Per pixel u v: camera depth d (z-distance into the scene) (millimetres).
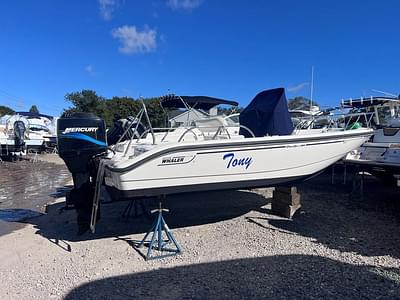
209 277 3604
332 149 5410
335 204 6336
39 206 7434
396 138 6598
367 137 5914
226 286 3383
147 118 4848
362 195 6719
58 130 4875
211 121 6410
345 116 6973
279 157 4930
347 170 8141
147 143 5168
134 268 3906
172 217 5887
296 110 7977
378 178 7867
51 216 6465
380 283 3303
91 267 3969
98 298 3223
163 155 4254
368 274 3498
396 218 5430
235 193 7520
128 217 6000
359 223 5207
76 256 4332
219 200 6957
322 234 4777
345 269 3641
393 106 7871
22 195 8703
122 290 3379
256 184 4930
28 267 4008
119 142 5398
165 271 3805
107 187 4691
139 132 5777
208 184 4605
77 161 4918
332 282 3365
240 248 4387
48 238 5090
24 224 5945
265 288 3311
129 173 4180
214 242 4648
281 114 5348
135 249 4512
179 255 4246
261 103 5586
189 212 6172
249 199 6953
